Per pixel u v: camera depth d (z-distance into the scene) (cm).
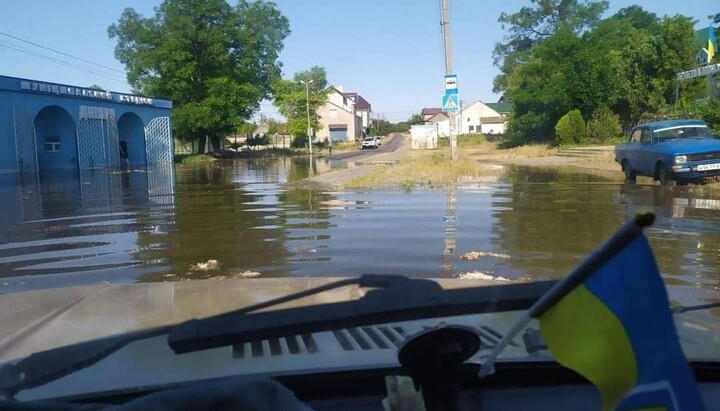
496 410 169
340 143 8156
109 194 1695
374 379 178
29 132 3002
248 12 5162
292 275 656
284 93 6906
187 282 296
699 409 108
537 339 160
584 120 4369
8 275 695
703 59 3559
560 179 1816
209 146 5331
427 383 159
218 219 1112
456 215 1076
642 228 110
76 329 213
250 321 169
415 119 13662
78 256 796
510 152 3978
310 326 167
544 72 4612
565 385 180
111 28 4925
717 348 206
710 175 1493
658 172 1570
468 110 10969
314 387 177
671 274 631
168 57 4709
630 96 3900
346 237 878
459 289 173
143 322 219
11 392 165
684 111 2681
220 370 177
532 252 749
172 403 127
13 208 1370
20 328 217
